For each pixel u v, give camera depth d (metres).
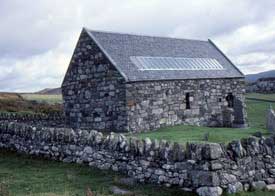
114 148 18.16
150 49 39.91
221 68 44.22
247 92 76.25
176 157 15.35
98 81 35.09
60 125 41.16
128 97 33.09
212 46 49.69
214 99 41.53
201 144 14.71
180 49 43.69
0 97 67.62
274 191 15.37
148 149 16.55
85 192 14.84
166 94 36.34
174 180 15.37
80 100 36.84
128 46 38.06
